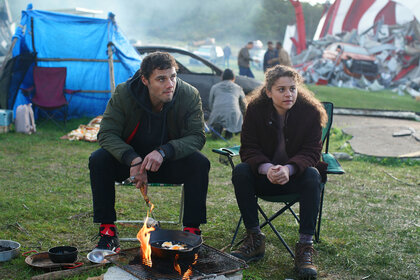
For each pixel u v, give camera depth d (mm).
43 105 7680
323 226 3621
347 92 17188
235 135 8023
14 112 7973
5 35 14641
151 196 4332
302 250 2744
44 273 2531
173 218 3721
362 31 21234
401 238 3389
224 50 28219
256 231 2869
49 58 8422
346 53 20250
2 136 6965
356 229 3584
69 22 8305
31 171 5023
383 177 5410
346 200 4402
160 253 2141
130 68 8328
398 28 20578
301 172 2779
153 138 2906
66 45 8492
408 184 5105
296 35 24000
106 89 8969
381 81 20172
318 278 2701
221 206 4074
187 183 2861
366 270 2830
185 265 2143
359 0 21234
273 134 2980
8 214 3518
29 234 3182
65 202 3951
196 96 2930
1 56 14031
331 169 2951
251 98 3082
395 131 7773
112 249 2750
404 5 20375
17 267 2623
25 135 7203
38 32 8297
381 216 3916
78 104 8938
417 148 6750
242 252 2828
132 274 2027
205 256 2289
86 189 4438
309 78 20359
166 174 2920
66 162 5562
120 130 2844
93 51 8625
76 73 8727
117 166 2869
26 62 7922
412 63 20266
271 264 2879
